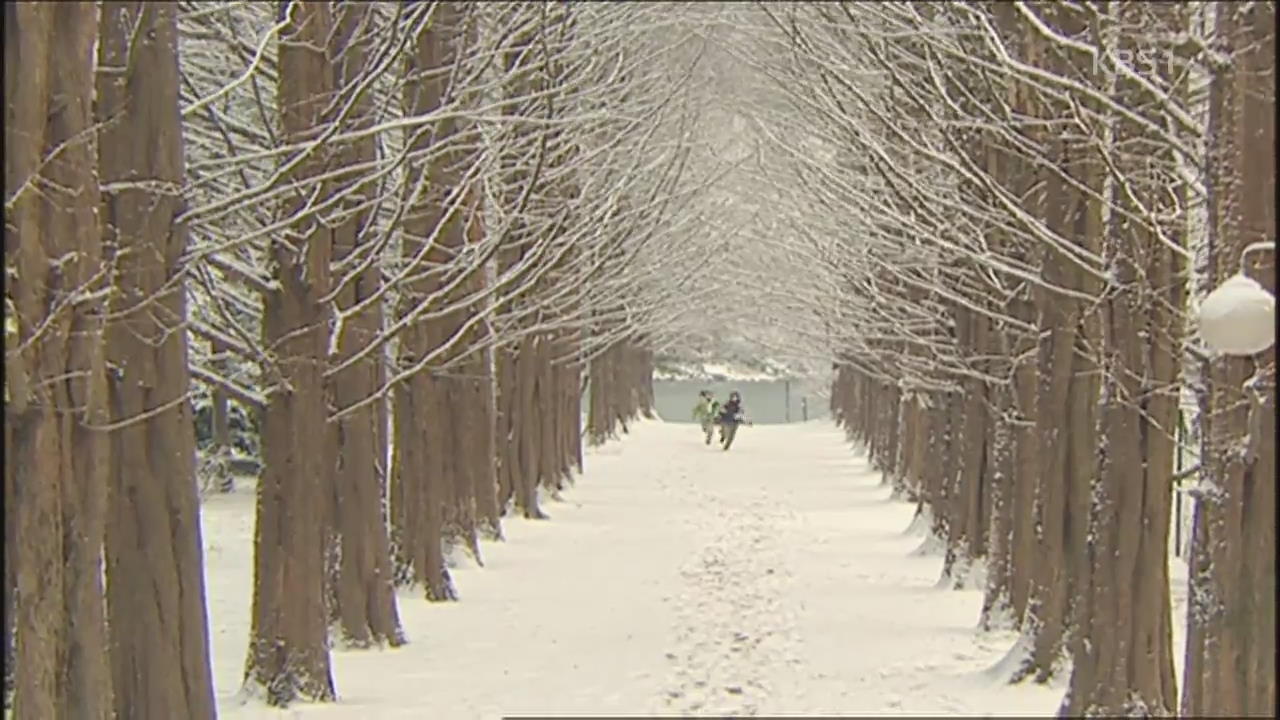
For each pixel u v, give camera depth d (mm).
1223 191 28234
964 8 43875
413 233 66875
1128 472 39406
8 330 28000
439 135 63812
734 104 102125
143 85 33906
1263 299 23688
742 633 56562
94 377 28547
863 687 45938
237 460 122688
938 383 76438
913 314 80562
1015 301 58594
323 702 45312
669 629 58156
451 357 77000
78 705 28328
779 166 99500
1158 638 39531
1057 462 48312
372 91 57500
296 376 46125
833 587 69938
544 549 87062
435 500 68875
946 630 57594
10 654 31609
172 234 34562
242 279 46094
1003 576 57031
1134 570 39406
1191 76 43688
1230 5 28438
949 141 46812
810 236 88312
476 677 49188
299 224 46156
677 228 103875
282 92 46906
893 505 113062
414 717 42781
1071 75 44312
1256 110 27766
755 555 82125
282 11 46781
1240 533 27562
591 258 80625
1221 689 27672
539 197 62781
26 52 26891
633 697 44719
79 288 27766
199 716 34688
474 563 79312
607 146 67312
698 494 122625
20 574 27469
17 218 27062
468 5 64438
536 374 115375
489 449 90688
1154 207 38844
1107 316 39625
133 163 33719
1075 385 48062
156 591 34125
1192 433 60125
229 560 84438
